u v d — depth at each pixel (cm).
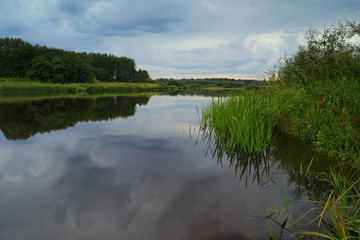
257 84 781
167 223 209
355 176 308
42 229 199
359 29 551
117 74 8744
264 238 191
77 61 5978
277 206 241
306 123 497
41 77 5259
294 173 329
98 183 293
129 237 189
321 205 242
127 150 446
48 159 386
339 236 187
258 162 379
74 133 588
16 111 968
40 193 264
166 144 494
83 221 211
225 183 298
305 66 654
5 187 279
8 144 475
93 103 1457
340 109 468
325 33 641
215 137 560
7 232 194
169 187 284
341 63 566
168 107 1238
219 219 216
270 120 523
